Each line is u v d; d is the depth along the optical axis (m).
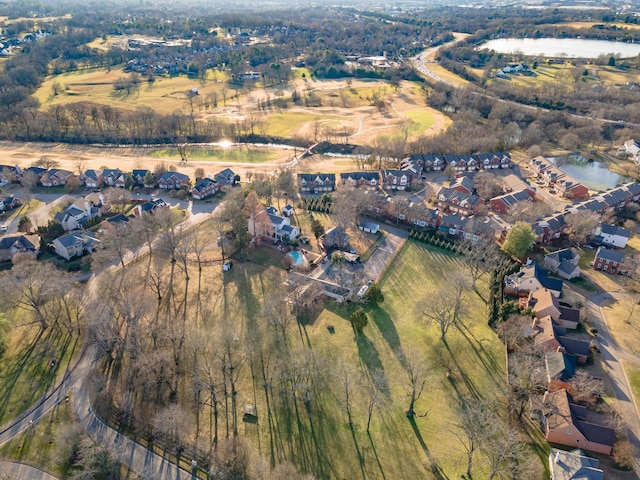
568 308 103.12
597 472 66.69
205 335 92.88
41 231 137.62
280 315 100.81
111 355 92.06
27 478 69.25
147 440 75.62
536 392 85.25
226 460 69.75
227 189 173.12
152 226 135.75
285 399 83.56
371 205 152.50
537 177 190.38
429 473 70.62
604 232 136.25
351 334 99.88
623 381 88.12
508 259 126.00
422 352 94.62
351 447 74.62
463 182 169.50
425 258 129.75
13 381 86.12
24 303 101.50
